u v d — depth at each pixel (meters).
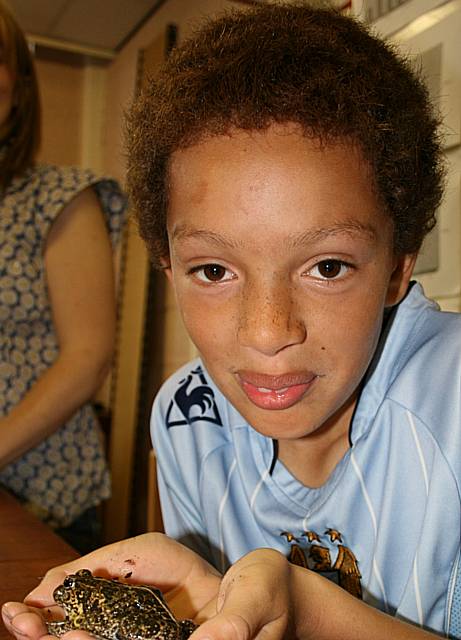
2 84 1.27
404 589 0.69
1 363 1.29
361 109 0.58
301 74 0.58
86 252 1.33
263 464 0.78
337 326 0.57
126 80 3.04
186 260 0.59
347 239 0.55
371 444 0.72
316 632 0.54
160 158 0.63
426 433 0.69
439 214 1.12
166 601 0.63
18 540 0.87
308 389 0.59
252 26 0.66
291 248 0.54
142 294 2.60
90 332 1.30
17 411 1.22
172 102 0.62
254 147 0.55
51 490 1.32
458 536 0.68
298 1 0.77
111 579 0.63
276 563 0.52
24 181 1.33
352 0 1.11
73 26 2.98
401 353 0.74
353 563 0.73
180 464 0.85
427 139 0.70
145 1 2.76
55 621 0.60
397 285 0.70
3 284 1.29
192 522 0.86
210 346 0.60
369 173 0.58
